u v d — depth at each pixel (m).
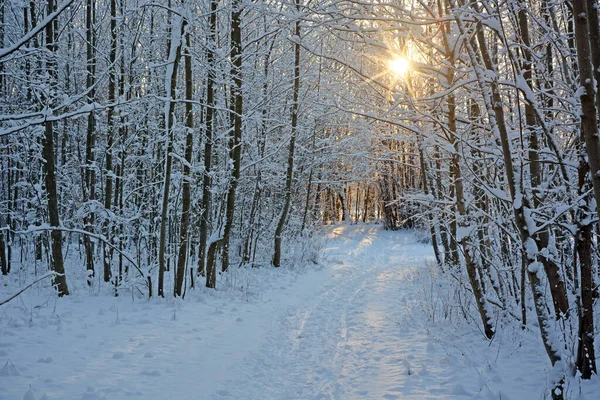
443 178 10.55
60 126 17.03
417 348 6.75
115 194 13.17
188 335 7.48
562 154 5.41
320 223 27.22
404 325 8.15
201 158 14.48
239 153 12.20
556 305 5.24
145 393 4.96
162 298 9.91
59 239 9.94
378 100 8.76
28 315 8.01
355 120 13.31
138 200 15.69
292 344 7.61
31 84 8.01
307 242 19.89
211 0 11.74
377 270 17.50
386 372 5.85
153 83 14.27
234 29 11.85
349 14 6.38
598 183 3.50
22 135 10.91
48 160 9.85
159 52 15.14
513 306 7.66
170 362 6.07
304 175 22.36
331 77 13.52
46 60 10.07
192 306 9.69
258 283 13.16
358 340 7.56
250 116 13.68
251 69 14.68
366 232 34.41
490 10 4.99
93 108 5.75
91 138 13.48
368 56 6.97
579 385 4.42
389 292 12.24
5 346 6.16
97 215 12.51
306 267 17.50
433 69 6.48
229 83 11.84
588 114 3.54
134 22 12.69
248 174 17.22
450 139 6.83
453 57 6.30
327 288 13.49
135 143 14.29
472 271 6.79
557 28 5.80
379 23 6.82
